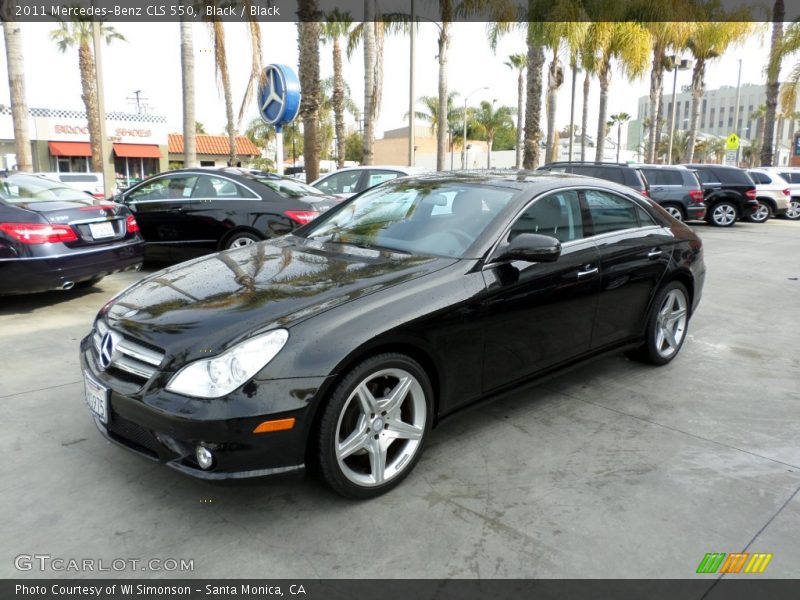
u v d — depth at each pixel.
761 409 4.22
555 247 3.36
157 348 2.75
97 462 3.29
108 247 6.40
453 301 3.21
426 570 2.51
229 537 2.70
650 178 16.16
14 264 5.71
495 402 4.02
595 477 3.26
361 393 2.88
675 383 4.68
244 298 3.00
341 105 30.66
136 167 35.31
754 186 18.05
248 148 46.12
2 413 3.85
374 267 3.36
